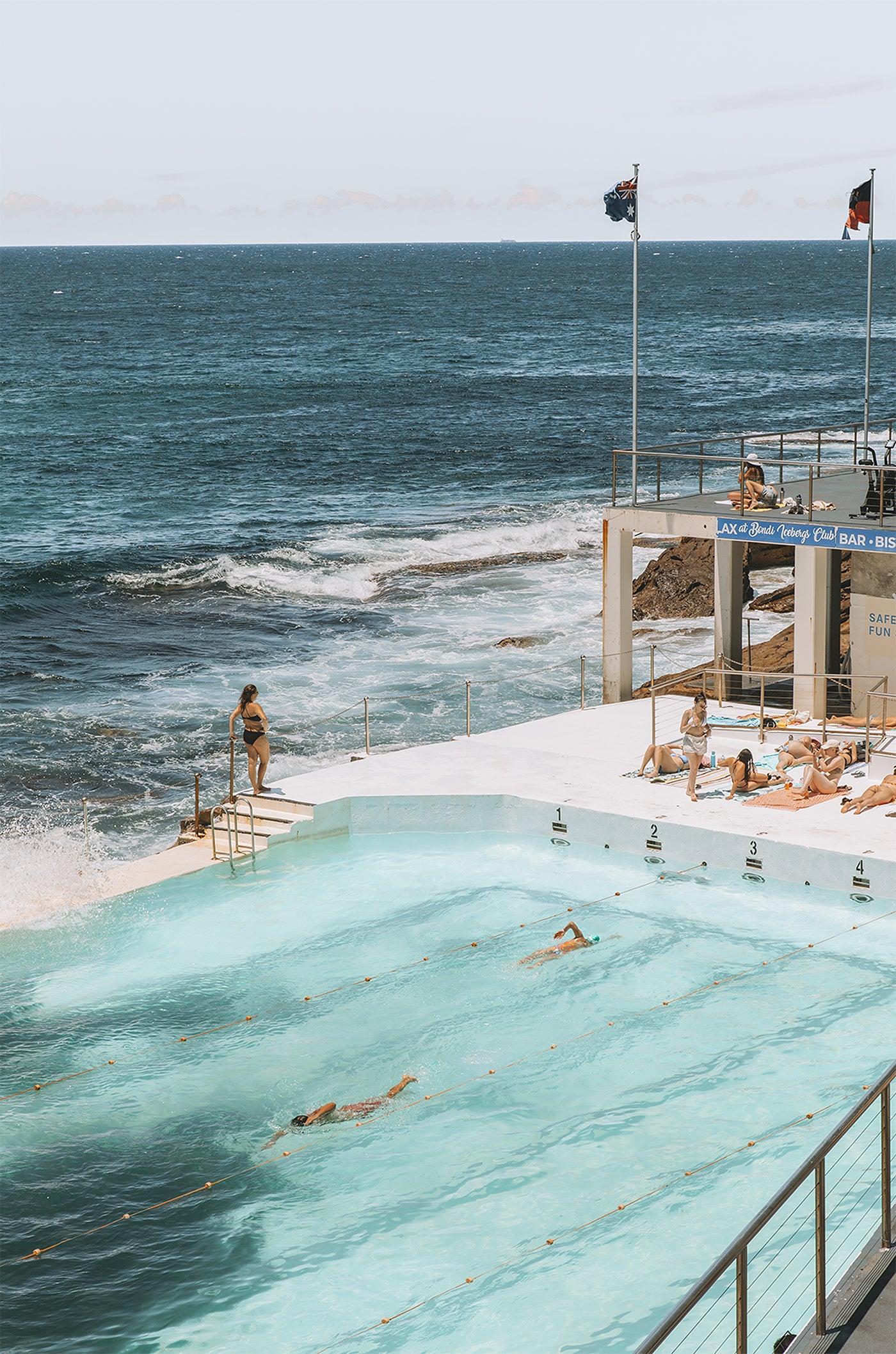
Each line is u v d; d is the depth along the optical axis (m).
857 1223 9.20
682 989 13.27
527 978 13.60
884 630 19.69
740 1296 6.26
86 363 100.75
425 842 17.44
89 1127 11.10
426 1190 10.16
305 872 16.55
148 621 34.59
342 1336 8.54
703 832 16.12
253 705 17.78
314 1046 12.41
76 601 36.62
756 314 148.62
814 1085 11.33
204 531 45.25
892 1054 11.80
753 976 13.47
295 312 156.38
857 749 18.59
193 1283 9.16
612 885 15.88
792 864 15.55
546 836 17.34
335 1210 9.92
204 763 23.98
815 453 57.44
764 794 17.42
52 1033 12.66
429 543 42.00
